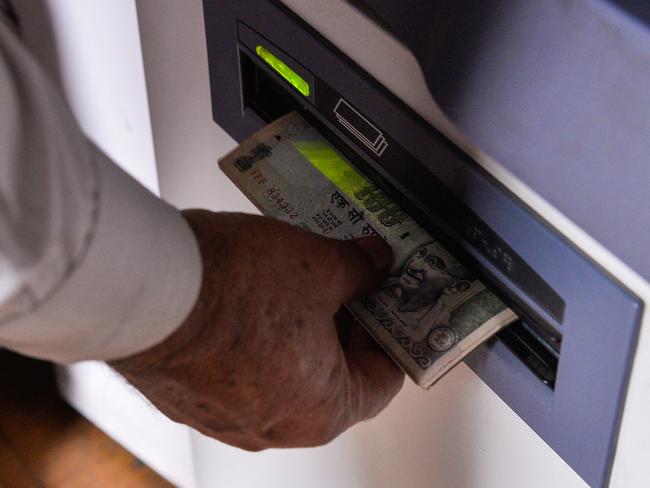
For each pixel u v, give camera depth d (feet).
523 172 2.06
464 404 2.93
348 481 3.86
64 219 1.66
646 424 2.23
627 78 1.72
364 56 2.47
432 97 2.19
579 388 2.36
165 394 2.31
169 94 3.55
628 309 2.06
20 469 5.74
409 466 3.42
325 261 2.41
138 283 1.87
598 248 2.08
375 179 2.85
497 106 2.02
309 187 2.88
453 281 2.64
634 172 1.80
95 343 1.90
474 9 1.96
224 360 2.20
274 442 2.56
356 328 2.88
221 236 2.23
